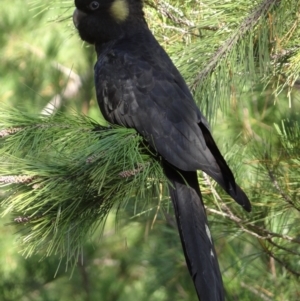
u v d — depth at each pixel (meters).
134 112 8.30
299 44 8.88
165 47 9.75
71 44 14.97
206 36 8.98
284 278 10.76
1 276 14.92
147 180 7.34
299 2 8.45
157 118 8.13
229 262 11.18
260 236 9.30
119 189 7.11
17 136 7.32
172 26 9.77
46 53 15.07
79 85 14.95
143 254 12.96
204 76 8.71
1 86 14.96
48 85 15.02
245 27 8.60
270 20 8.48
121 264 15.09
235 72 8.75
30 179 6.88
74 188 6.97
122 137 7.46
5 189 7.34
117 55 8.75
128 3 9.46
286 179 9.16
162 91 8.28
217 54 8.70
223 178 7.54
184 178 7.80
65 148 7.36
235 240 11.36
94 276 15.15
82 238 7.12
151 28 10.02
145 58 8.63
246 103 11.52
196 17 9.60
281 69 9.10
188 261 7.45
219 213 9.26
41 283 15.16
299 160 9.15
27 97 14.84
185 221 7.64
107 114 8.60
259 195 9.41
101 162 7.00
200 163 7.73
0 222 14.12
